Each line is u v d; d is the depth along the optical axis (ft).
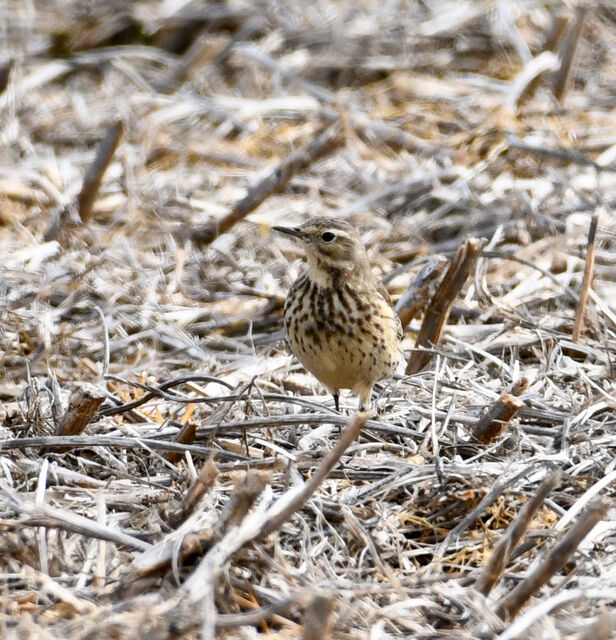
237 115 59.52
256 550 25.14
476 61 67.05
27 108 60.03
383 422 35.09
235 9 70.74
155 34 70.64
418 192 53.01
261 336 43.88
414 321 44.65
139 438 31.94
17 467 30.19
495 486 29.07
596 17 69.51
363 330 35.96
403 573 27.17
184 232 49.75
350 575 26.66
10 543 26.16
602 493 29.96
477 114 60.70
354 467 31.58
